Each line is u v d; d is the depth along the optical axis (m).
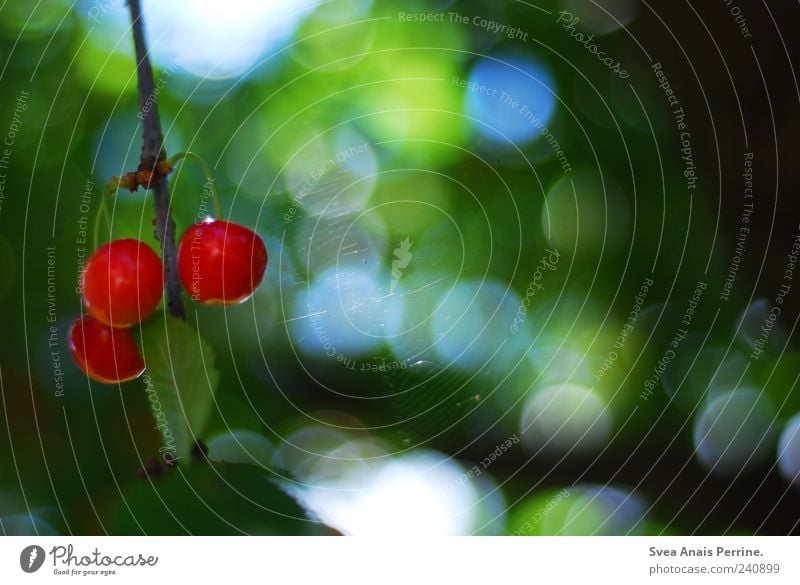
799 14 0.78
